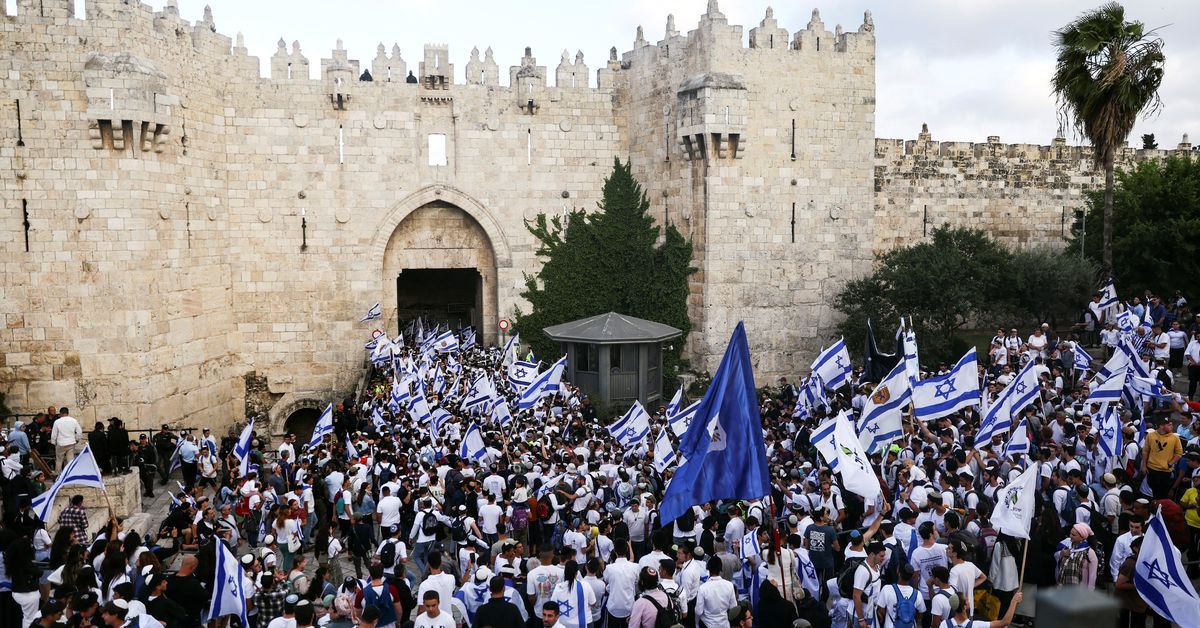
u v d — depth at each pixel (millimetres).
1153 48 39344
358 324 51656
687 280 51250
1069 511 18953
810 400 30922
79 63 39562
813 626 15922
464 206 52750
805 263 51562
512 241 53531
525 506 22641
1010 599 16750
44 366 40031
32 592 17375
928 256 46531
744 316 50469
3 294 39625
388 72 51375
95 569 18141
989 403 28531
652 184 53344
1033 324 53062
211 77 47625
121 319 40469
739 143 49188
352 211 51219
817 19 50938
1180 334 36875
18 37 39031
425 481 24375
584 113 54156
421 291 66750
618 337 45062
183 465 33531
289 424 53844
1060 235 62438
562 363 34156
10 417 39531
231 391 50000
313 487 26172
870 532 17375
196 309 45875
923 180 59156
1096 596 6922
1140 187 51875
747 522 19641
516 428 32125
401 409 37312
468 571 18312
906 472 20625
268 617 16781
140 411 40938
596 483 23844
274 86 49906
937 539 17531
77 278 40062
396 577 16859
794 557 16328
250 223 50031
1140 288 50062
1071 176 62531
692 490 17531
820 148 51438
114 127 39625
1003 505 16625
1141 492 21516
